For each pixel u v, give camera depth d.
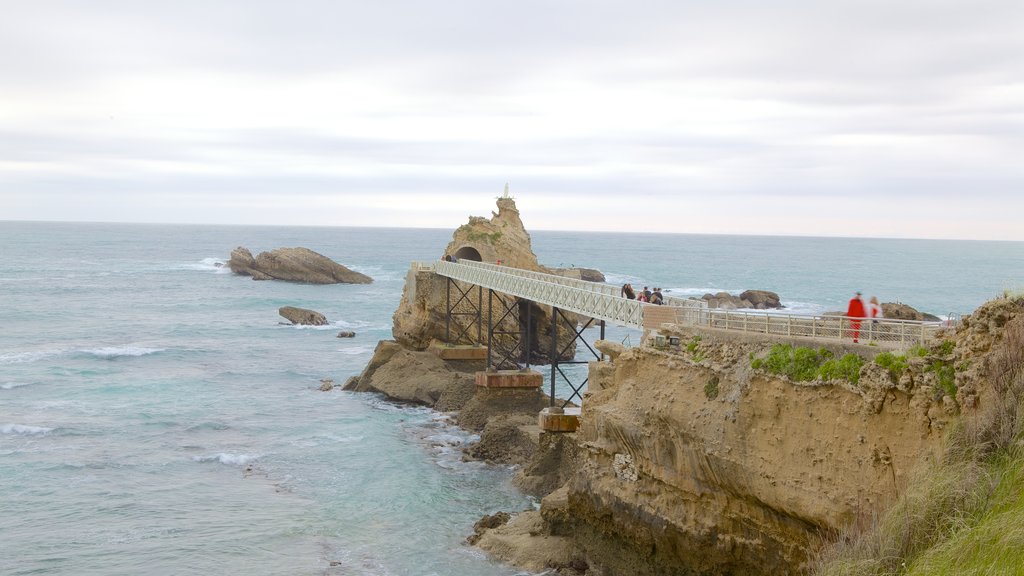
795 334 22.48
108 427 46.47
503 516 32.22
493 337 66.12
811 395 19.77
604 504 26.89
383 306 115.69
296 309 97.12
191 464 40.00
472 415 47.88
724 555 22.61
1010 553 13.81
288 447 43.34
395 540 30.73
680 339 25.55
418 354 59.84
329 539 30.81
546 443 37.31
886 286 142.38
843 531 18.31
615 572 27.05
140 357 70.56
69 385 57.84
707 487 23.06
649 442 24.92
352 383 59.66
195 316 100.50
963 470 15.98
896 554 15.94
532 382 48.31
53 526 31.67
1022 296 17.73
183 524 32.09
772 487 20.53
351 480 37.91
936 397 17.42
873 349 19.31
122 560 28.70
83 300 113.19
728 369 22.48
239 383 60.59
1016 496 14.84
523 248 77.12
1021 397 15.95
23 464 39.22
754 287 149.50
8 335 81.25
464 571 28.03
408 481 37.75
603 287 42.28
